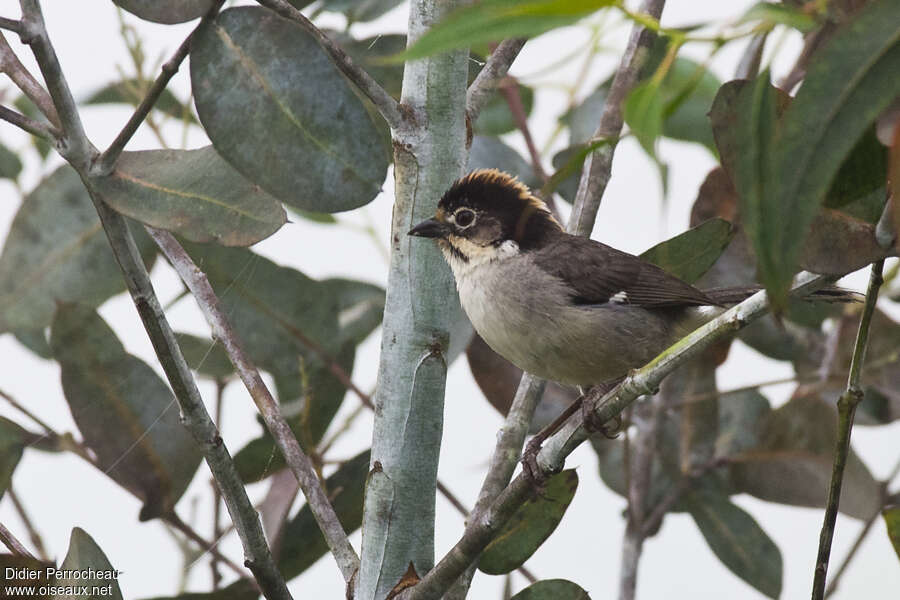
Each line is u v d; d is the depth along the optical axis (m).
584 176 8.75
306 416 8.77
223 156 6.11
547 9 3.73
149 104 6.12
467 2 6.80
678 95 4.11
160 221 6.18
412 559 7.10
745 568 10.59
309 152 6.21
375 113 10.43
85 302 9.87
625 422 9.84
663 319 9.81
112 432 8.72
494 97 12.18
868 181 5.50
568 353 9.50
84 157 6.14
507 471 7.68
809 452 10.34
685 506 10.77
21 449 8.66
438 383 7.23
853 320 10.59
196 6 6.09
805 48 8.70
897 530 7.73
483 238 9.79
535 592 7.59
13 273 9.84
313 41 6.21
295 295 9.99
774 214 3.91
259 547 6.57
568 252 9.73
